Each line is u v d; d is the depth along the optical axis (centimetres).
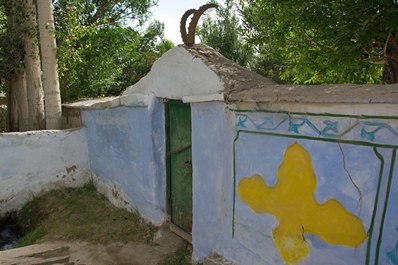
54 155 698
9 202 658
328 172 248
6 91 1080
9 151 652
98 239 498
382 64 391
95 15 1352
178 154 463
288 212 280
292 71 502
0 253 471
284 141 279
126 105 533
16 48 861
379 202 219
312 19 329
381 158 216
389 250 216
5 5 870
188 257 417
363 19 297
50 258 454
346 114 232
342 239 242
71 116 803
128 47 1416
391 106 207
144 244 471
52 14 812
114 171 618
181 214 470
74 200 653
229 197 341
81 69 1260
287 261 285
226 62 374
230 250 347
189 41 396
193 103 378
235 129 326
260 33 427
